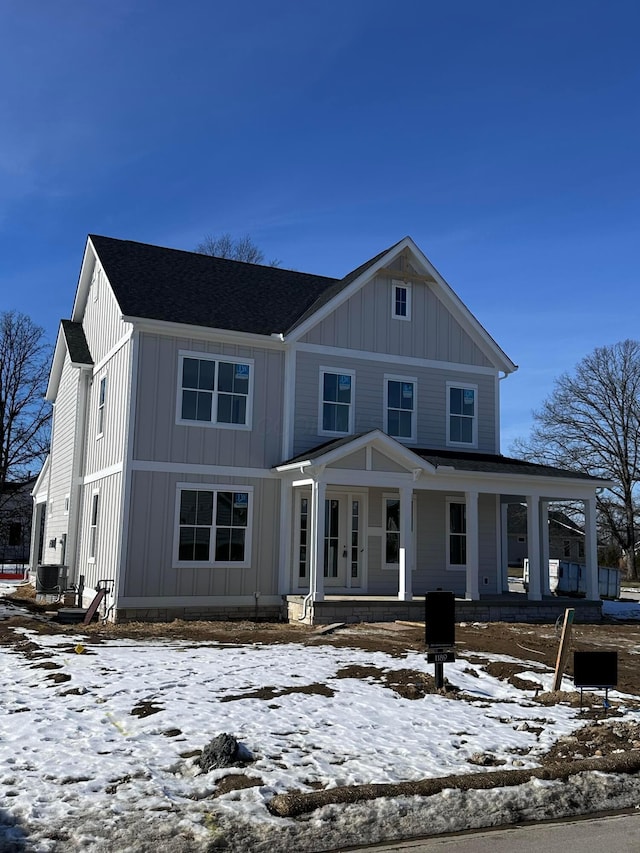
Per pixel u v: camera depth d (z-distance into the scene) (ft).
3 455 148.66
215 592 57.26
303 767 22.03
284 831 18.26
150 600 54.90
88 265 72.43
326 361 63.31
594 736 26.12
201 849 17.12
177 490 56.70
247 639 45.19
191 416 57.88
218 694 29.71
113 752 22.62
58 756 22.12
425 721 27.22
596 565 64.75
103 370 65.72
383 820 19.21
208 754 22.09
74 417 73.05
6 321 149.69
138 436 55.77
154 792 19.74
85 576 64.49
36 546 93.04
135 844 17.07
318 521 54.75
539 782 21.70
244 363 60.54
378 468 56.95
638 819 20.43
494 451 70.13
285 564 59.41
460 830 19.43
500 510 69.56
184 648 40.93
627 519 151.84
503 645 44.96
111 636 45.32
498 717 28.40
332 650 41.06
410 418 66.64
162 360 57.31
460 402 69.31
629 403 150.51
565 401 155.02
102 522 60.59
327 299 63.77
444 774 22.00
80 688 30.04
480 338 70.23
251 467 59.72
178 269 67.36
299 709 27.91
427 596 32.19
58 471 80.48
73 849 16.72
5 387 149.07
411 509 60.85
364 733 25.46
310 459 54.24
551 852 17.90
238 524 58.75
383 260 65.51
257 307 65.41
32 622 50.01
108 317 65.31
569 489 64.64
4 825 17.63
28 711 26.81
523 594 68.33
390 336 66.39
